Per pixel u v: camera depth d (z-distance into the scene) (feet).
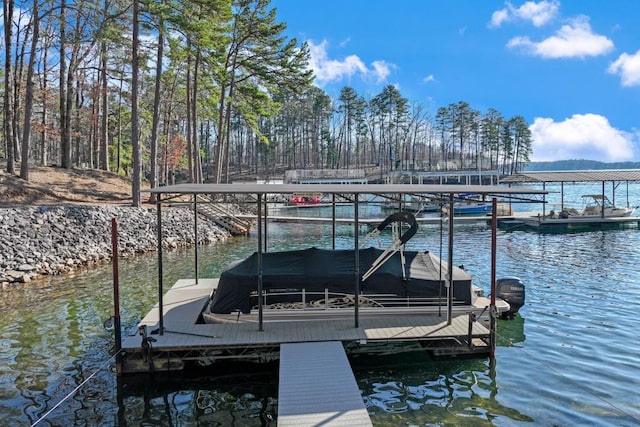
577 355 29.71
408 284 32.76
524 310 39.37
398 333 28.78
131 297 43.52
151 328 29.71
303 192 27.40
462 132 277.64
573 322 36.06
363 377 27.25
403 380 26.76
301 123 276.41
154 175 88.28
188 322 30.89
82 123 126.11
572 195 213.87
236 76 111.55
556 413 22.62
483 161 202.39
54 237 59.06
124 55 104.27
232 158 306.14
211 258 64.95
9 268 50.08
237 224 91.45
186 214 85.40
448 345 29.37
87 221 65.67
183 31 78.54
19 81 91.71
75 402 24.09
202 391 25.66
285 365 24.50
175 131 190.19
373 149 300.61
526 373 27.27
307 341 27.55
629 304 40.55
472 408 23.27
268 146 257.75
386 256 33.14
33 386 25.68
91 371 27.76
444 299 32.94
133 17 76.69
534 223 99.60
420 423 21.88
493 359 29.07
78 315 38.09
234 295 31.37
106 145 114.52
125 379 26.84
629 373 26.91
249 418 22.75
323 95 260.21
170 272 55.21
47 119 123.24
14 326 35.35
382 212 132.46
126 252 65.87
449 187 31.04
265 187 29.68
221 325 30.37
